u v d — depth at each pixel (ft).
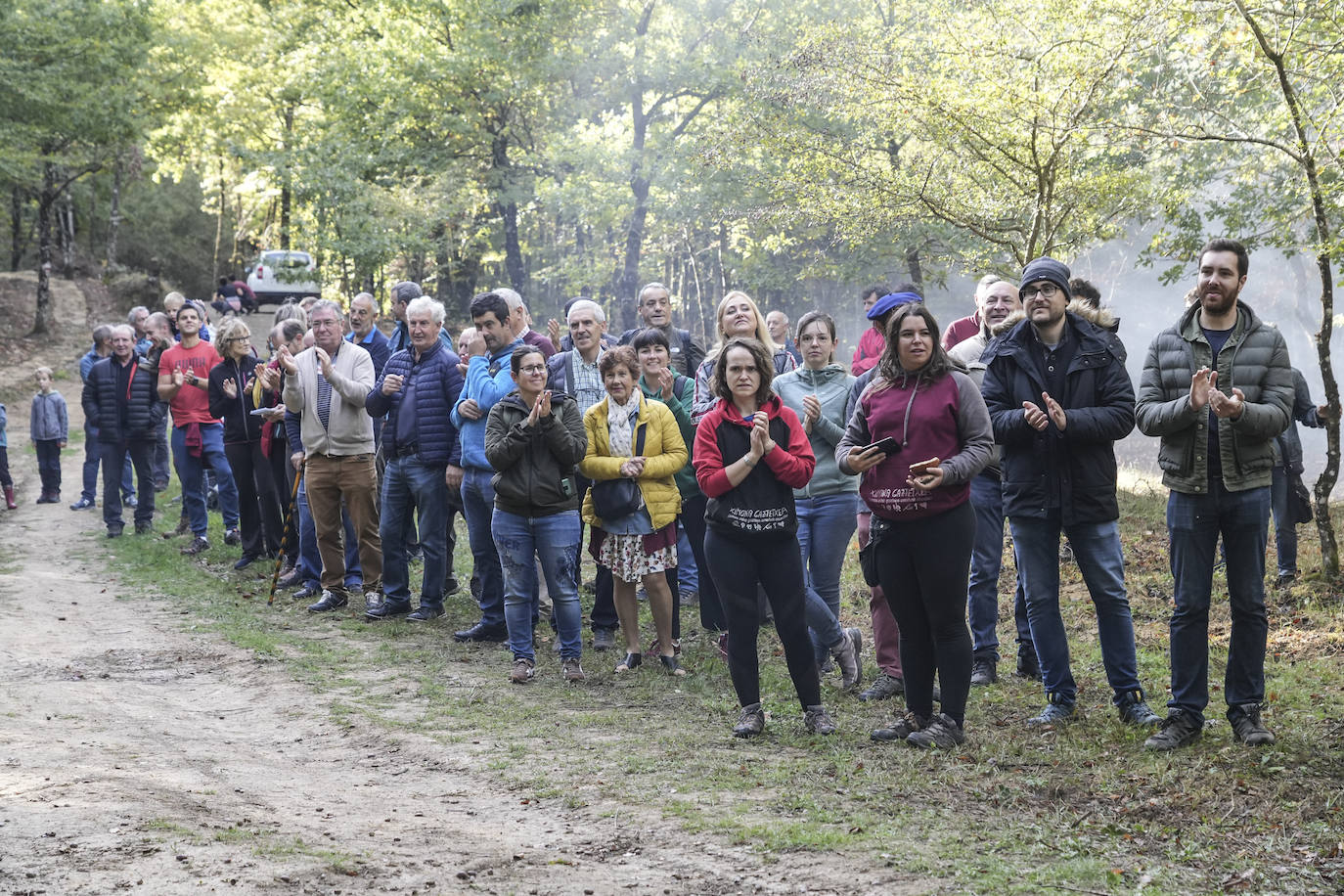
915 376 15.20
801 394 19.15
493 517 19.93
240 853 11.09
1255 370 14.56
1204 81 30.12
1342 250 22.57
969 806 12.91
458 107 76.13
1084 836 11.86
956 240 56.90
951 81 33.88
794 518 15.99
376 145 75.05
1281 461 23.97
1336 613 21.48
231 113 96.89
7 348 91.91
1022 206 37.32
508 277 112.06
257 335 97.55
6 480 42.98
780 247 59.16
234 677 20.57
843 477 18.79
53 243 139.44
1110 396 15.60
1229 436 14.55
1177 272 36.94
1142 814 12.53
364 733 16.90
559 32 74.23
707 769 14.56
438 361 24.13
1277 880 10.65
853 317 90.58
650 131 76.33
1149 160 34.47
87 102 83.51
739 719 16.24
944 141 35.60
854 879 10.81
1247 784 13.15
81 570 31.60
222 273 154.20
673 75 71.77
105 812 12.02
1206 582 14.83
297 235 76.38
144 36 89.66
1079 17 29.76
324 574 26.14
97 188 121.60
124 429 36.70
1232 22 24.45
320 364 24.89
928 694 15.56
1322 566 23.76
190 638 23.48
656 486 20.04
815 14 64.64
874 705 17.65
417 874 10.98
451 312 91.86
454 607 26.07
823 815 12.61
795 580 16.11
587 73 73.56
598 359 21.53
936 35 34.88
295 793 13.89
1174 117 30.04
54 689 19.24
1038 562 16.29
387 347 29.40
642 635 22.88
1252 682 14.92
